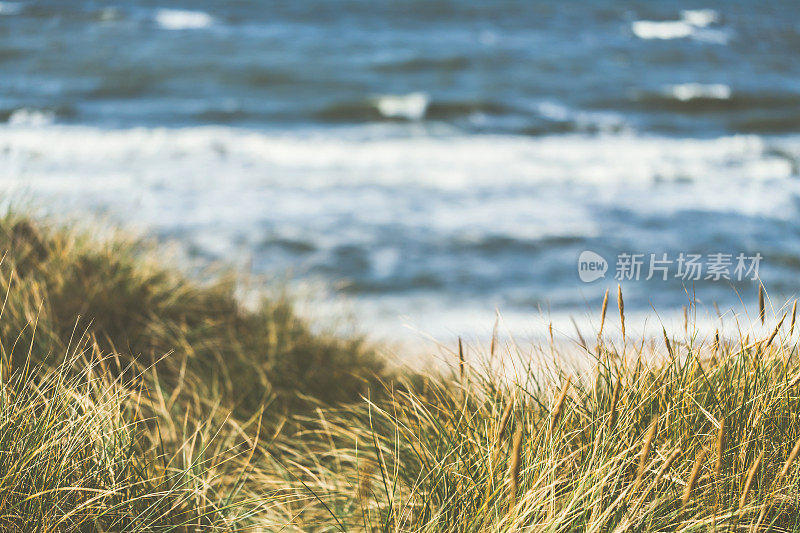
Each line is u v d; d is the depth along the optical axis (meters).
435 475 2.85
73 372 4.11
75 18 42.69
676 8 58.22
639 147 24.34
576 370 3.26
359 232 14.00
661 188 18.22
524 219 15.21
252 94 30.69
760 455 2.27
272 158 20.84
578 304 10.58
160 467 3.24
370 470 3.39
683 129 28.31
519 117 28.83
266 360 5.19
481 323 9.58
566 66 38.06
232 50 37.72
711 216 15.66
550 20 51.12
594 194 17.45
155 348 4.88
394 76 34.47
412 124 27.83
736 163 21.70
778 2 64.69
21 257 5.04
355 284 11.41
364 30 44.84
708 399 2.84
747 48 45.75
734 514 2.32
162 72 33.00
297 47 39.22
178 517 2.95
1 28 39.25
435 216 15.23
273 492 3.31
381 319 9.69
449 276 11.89
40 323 4.37
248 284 6.18
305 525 3.15
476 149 23.34
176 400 4.40
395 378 5.18
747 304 10.08
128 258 5.55
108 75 32.03
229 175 18.23
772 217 15.66
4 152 20.11
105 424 3.09
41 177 16.98
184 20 44.44
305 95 30.70
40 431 2.77
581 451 2.80
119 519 2.68
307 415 4.69
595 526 2.35
